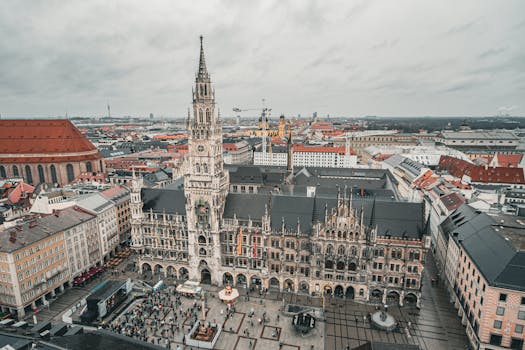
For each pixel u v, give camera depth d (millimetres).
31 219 115312
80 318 94750
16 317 96688
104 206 135750
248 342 88250
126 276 122875
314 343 87938
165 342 87000
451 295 106875
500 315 77250
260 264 112938
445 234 120250
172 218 120750
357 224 102625
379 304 104750
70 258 115125
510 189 170625
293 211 113500
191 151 109688
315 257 107125
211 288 114812
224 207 118500
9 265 93500
